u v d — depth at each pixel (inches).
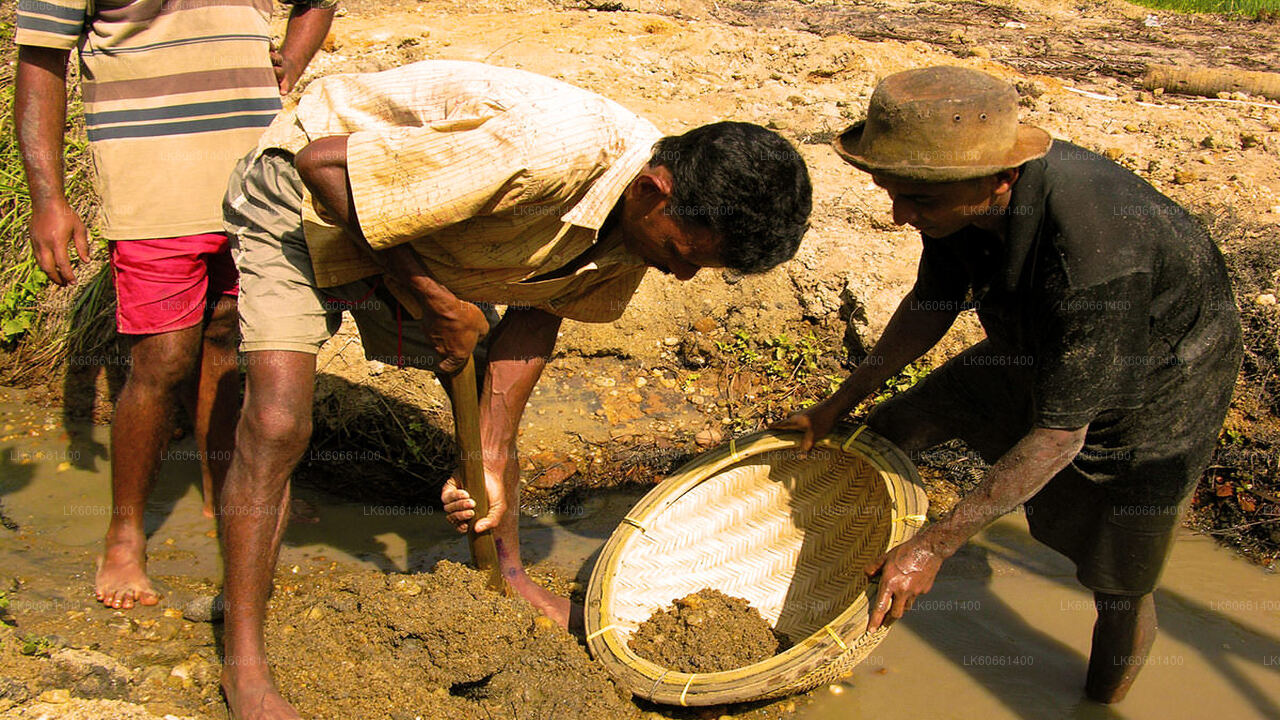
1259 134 220.2
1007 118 85.9
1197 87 253.9
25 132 112.2
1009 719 117.3
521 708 104.7
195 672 112.0
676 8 294.5
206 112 115.6
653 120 208.5
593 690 105.7
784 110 216.8
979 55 269.7
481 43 242.2
